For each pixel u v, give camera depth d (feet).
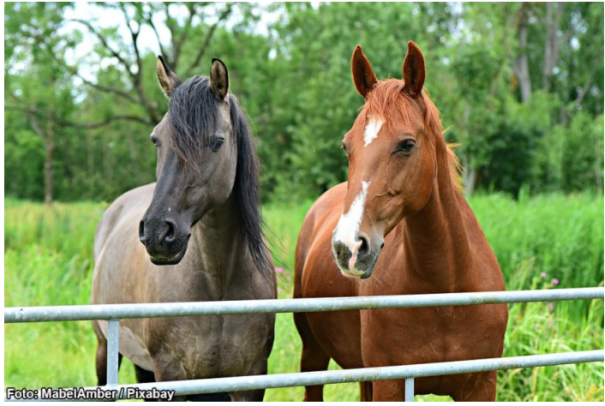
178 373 13.20
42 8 67.00
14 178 142.31
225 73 12.33
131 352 15.06
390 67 69.87
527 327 19.86
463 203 12.35
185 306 8.23
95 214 51.34
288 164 98.43
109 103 82.79
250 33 75.10
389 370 9.39
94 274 17.83
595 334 20.47
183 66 92.43
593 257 24.66
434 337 11.41
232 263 13.24
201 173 11.76
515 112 85.30
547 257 24.39
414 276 11.44
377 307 9.16
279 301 8.67
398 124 9.94
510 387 18.58
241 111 13.23
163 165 11.74
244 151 13.07
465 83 67.46
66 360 24.67
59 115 79.20
